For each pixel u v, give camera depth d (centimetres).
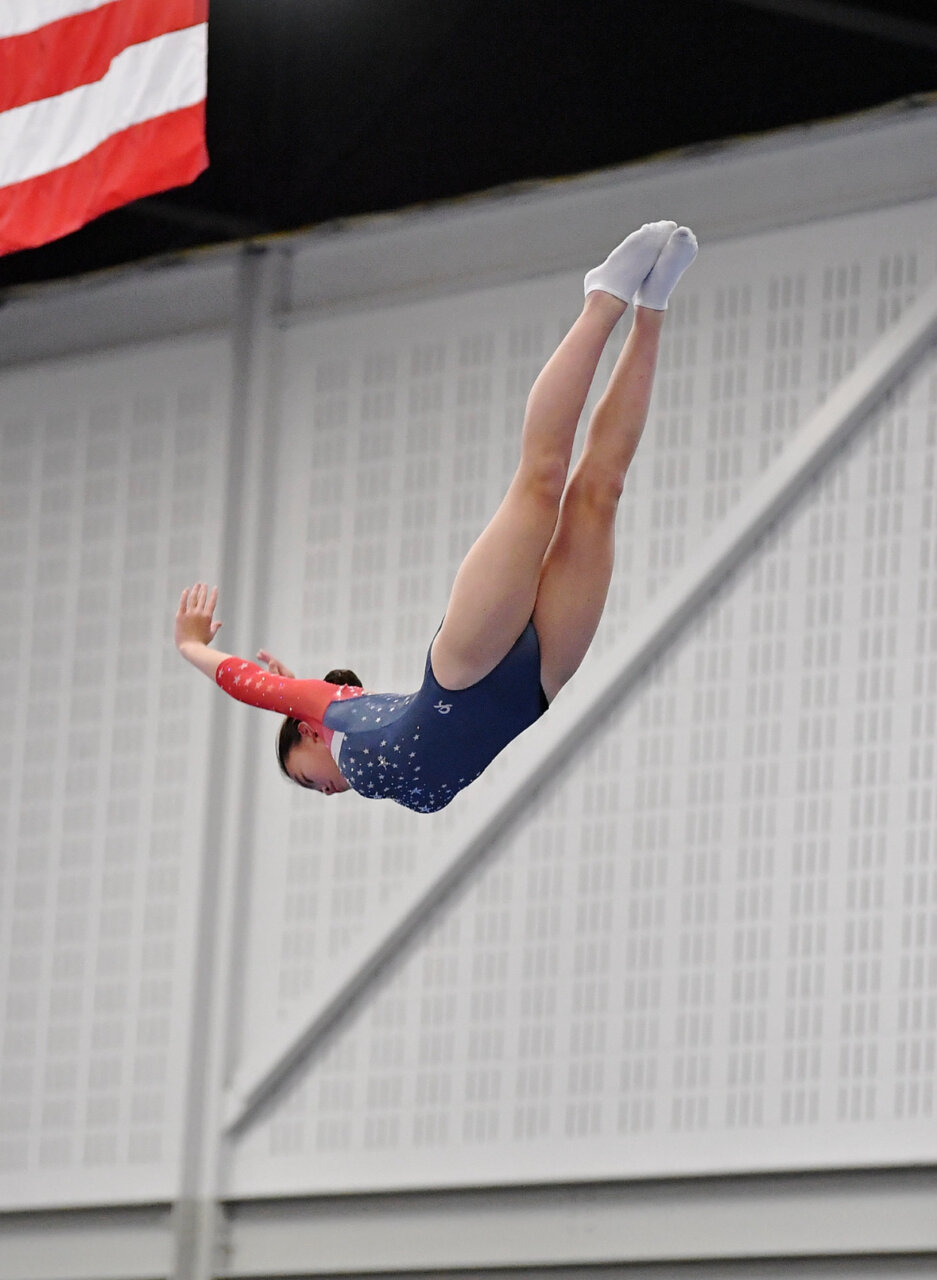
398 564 2586
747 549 2369
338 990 2466
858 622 2289
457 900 2445
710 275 2470
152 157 2191
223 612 2661
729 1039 2253
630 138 2569
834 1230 2164
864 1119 2164
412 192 2695
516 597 1452
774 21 2439
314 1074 2483
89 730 2728
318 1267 2433
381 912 2467
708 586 2372
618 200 2591
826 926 2233
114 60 2250
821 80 2470
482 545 1462
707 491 2405
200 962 2570
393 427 2638
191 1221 2500
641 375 1524
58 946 2672
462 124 2622
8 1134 2642
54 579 2811
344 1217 2444
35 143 2288
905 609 2269
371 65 2628
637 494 2442
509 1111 2353
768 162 2503
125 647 2733
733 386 2422
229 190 2777
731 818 2306
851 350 2366
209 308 2831
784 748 2297
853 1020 2195
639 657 2381
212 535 2703
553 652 1508
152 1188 2527
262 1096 2505
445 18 2552
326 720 1598
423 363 2641
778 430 2383
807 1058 2208
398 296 2675
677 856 2327
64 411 2869
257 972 2547
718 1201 2234
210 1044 2548
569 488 1533
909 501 2292
